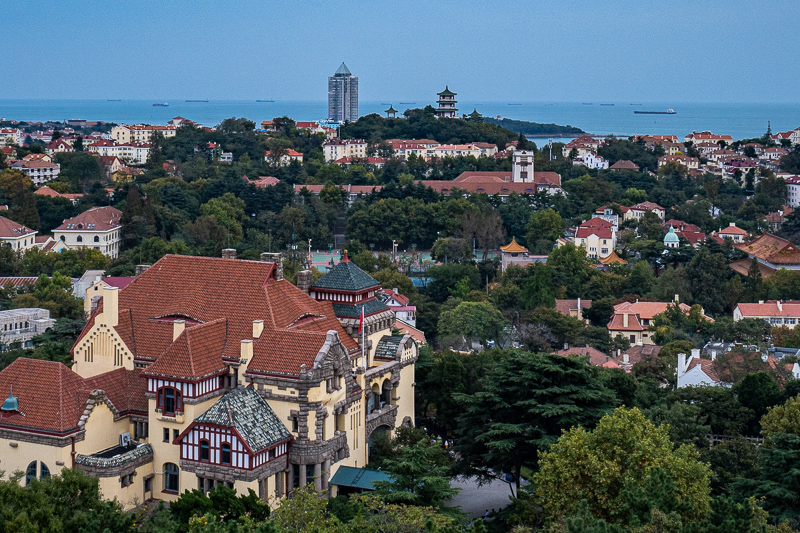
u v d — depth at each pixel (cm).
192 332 10725
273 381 10494
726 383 16112
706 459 11269
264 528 7356
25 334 19525
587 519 7656
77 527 7769
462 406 13312
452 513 9650
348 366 11069
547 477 9325
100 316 11425
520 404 11131
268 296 11488
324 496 10450
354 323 12206
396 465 9794
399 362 12612
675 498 8269
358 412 11500
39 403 10150
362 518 8719
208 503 8556
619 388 13262
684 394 13875
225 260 11981
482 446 11594
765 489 9519
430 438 12812
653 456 9181
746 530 7588
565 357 11325
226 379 10869
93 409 10306
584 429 10294
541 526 9975
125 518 7850
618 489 9100
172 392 10438
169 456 10450
